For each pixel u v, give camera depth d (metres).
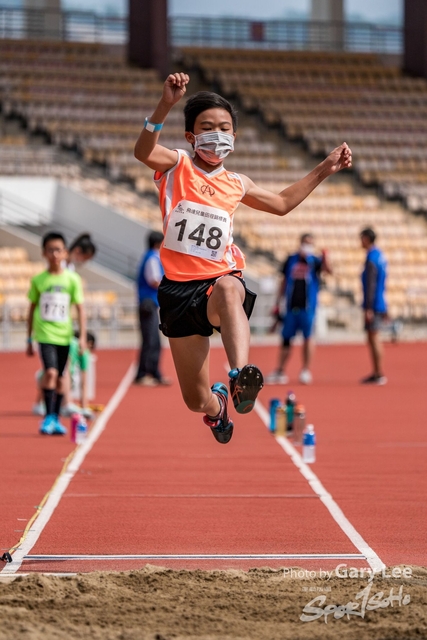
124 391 29.38
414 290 55.19
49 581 8.52
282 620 7.60
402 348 47.66
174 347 9.59
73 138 61.97
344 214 60.62
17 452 17.94
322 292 55.16
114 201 56.56
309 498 13.64
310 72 75.81
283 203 10.03
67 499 13.46
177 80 8.95
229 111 9.58
